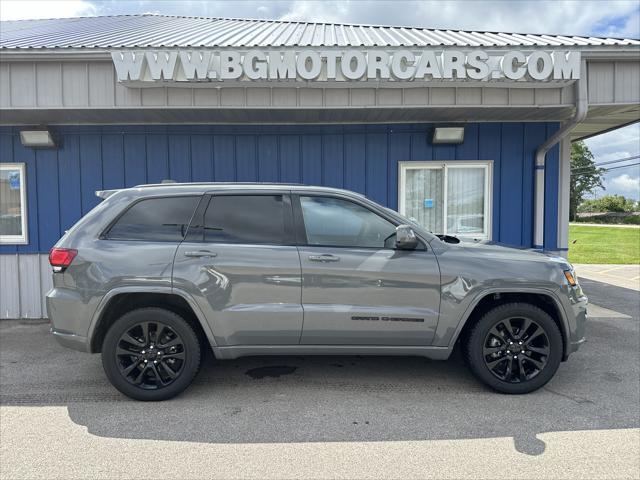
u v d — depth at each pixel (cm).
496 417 358
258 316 384
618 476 279
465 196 728
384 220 404
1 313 702
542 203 716
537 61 580
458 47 575
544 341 400
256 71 569
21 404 387
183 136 707
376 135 714
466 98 620
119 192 410
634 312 737
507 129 712
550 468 288
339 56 575
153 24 952
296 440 324
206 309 382
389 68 575
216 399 395
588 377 445
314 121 702
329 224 403
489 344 402
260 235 396
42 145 686
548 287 393
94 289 378
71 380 442
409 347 397
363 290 387
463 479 277
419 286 388
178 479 278
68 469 288
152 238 392
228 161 711
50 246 705
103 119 673
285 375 451
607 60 621
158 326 388
